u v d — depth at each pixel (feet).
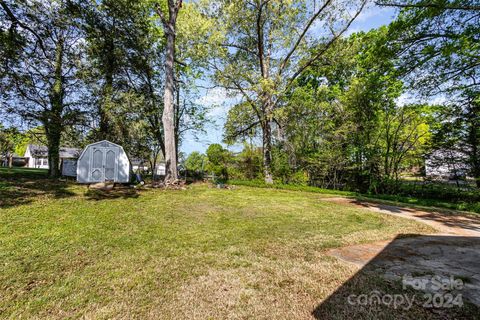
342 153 44.96
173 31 36.70
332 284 8.41
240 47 49.11
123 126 39.27
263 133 48.96
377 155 41.73
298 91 54.54
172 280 8.48
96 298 7.23
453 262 10.61
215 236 13.60
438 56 27.84
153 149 54.29
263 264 9.99
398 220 19.77
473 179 34.09
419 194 39.60
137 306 6.93
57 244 11.38
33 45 33.50
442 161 36.52
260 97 44.04
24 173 40.93
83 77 36.91
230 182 49.06
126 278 8.50
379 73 32.86
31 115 33.09
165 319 6.40
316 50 44.65
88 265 9.43
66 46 36.65
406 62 29.50
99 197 23.61
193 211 20.07
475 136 33.12
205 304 7.12
